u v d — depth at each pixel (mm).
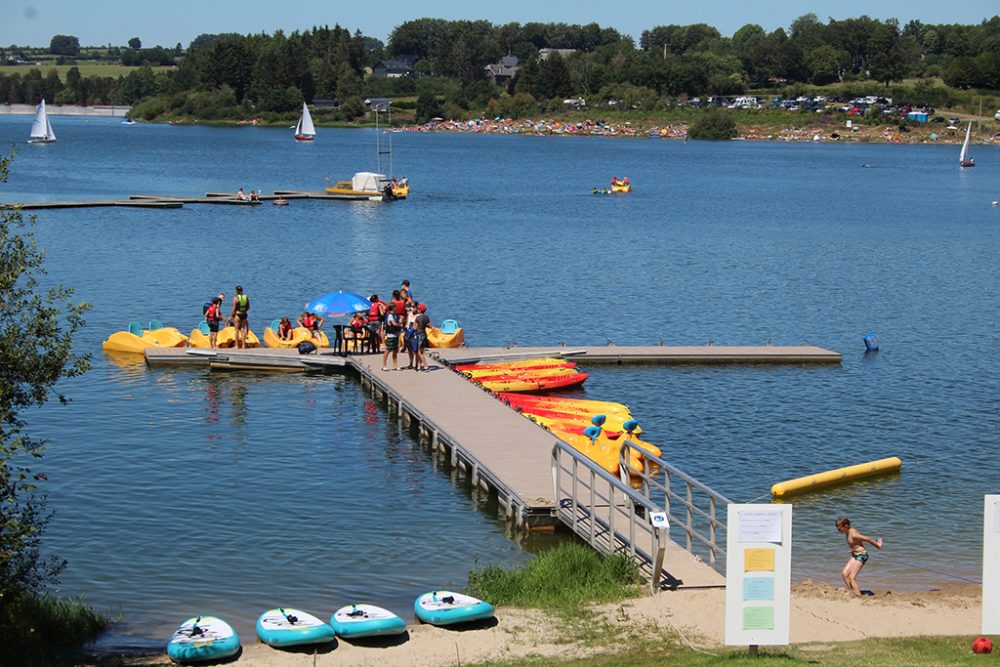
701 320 59562
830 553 27516
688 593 22953
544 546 27578
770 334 56406
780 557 18938
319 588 24938
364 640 21016
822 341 54844
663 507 30875
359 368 44938
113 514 29375
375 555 26953
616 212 114750
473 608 21719
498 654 20094
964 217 115625
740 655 19172
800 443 37312
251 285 66062
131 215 101250
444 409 37688
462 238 90250
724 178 166125
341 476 33094
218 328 48062
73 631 21859
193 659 20062
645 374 46938
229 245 82750
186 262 74188
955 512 30828
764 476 33812
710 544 24812
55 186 135000
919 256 85625
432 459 34906
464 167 180500
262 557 26719
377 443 36500
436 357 46188
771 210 119938
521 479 30266
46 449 34750
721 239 93938
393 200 123062
